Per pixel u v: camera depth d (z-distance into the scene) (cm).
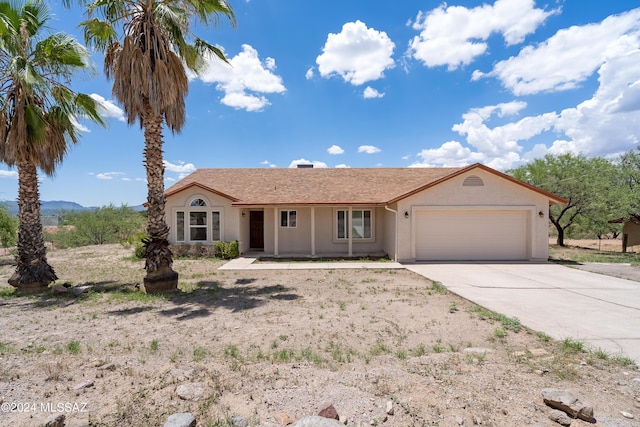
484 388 387
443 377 415
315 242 1791
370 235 1791
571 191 2041
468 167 1459
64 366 448
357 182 1928
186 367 450
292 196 1709
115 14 895
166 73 895
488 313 705
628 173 2234
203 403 354
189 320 672
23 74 831
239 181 1952
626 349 511
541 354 491
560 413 325
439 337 572
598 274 1169
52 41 936
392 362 470
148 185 934
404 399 362
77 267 1412
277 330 609
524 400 361
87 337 578
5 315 716
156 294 898
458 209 1473
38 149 934
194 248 1628
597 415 333
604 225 2077
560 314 698
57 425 308
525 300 816
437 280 1075
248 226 1906
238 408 347
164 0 928
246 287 995
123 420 325
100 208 3322
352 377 417
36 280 952
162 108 933
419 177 1998
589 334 576
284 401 360
